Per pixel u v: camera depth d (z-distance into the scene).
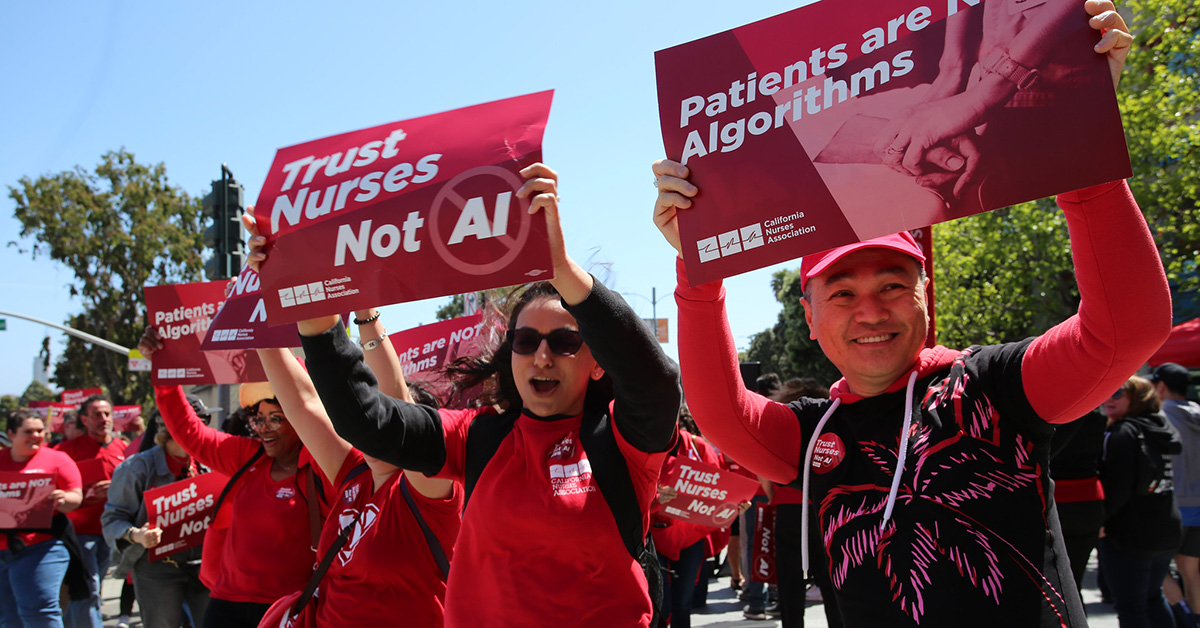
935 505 1.73
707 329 2.06
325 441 3.15
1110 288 1.61
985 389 1.81
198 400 6.03
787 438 2.14
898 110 1.69
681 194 1.86
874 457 1.87
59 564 6.13
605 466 2.31
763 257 1.77
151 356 4.34
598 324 2.07
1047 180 1.55
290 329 2.75
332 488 3.76
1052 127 1.55
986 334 15.55
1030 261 14.88
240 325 2.83
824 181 1.74
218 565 4.49
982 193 1.60
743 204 1.80
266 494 3.97
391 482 3.01
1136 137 11.95
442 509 2.95
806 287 2.15
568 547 2.22
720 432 2.12
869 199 1.69
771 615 7.60
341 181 2.04
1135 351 1.64
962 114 1.63
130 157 39.09
